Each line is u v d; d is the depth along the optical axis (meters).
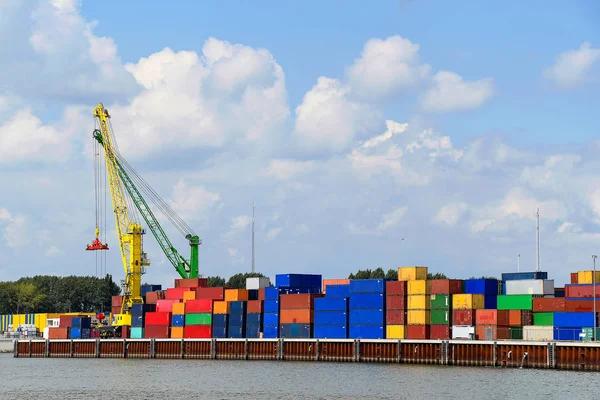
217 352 189.75
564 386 126.44
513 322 154.62
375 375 145.75
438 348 158.12
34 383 151.00
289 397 125.31
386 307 166.62
